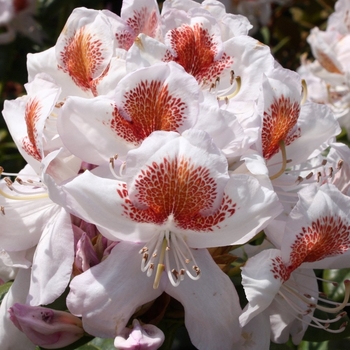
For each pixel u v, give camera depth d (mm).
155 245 357
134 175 337
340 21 609
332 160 414
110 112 353
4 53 761
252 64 382
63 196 336
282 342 389
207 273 354
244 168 357
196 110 348
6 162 741
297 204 351
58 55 387
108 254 355
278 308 389
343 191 390
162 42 382
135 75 346
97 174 355
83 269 351
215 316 349
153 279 350
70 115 351
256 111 361
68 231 357
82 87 385
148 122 353
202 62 385
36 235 376
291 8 885
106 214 342
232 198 343
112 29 381
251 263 344
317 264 372
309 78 631
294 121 373
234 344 367
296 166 417
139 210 345
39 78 369
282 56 852
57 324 354
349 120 596
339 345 465
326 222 354
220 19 398
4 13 722
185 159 336
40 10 754
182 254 354
